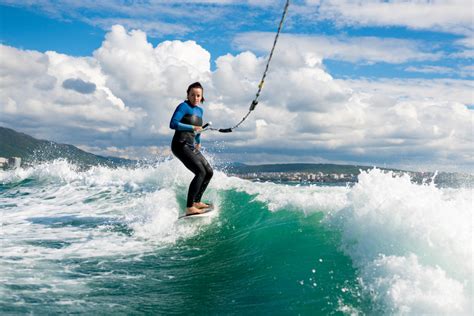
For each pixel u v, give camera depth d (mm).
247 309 4152
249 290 4695
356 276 4363
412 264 4016
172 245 6859
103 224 8344
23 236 7465
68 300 4371
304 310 3965
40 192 12773
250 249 6148
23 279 4992
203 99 7480
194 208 7531
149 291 4762
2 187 14195
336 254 5031
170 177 11672
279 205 7211
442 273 3803
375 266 4262
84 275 5277
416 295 3639
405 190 5328
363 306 3822
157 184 11570
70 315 3967
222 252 6293
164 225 7770
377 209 4922
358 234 4980
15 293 4496
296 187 8672
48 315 3934
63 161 15586
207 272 5465
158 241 7109
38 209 10266
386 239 4613
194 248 6629
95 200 10805
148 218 8188
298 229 6094
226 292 4699
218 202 8633
